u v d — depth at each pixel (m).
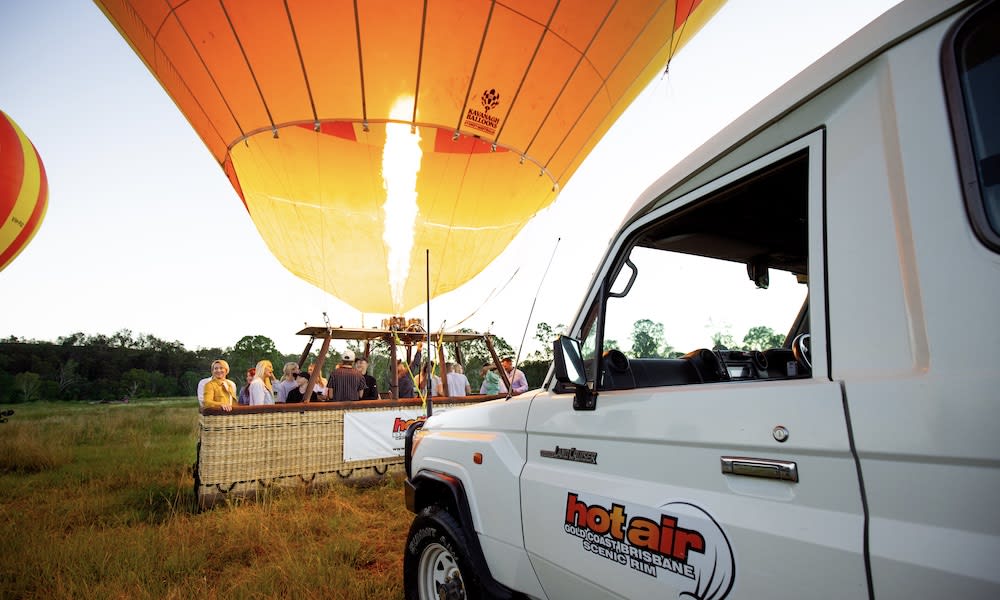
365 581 3.64
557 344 1.73
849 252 1.17
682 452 1.45
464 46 7.94
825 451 1.11
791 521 1.16
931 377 0.97
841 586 1.05
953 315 0.97
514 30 7.90
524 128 8.93
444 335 7.96
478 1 7.58
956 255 0.99
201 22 7.37
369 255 9.48
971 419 0.89
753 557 1.22
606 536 1.65
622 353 2.13
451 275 10.08
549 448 2.00
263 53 7.63
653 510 1.50
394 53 7.80
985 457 0.87
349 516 5.18
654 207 1.76
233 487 5.86
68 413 21.08
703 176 1.59
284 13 7.34
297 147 8.55
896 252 1.09
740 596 1.24
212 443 5.82
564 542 1.84
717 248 2.02
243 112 8.13
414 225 9.50
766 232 1.91
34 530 4.66
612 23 8.12
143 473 7.52
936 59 1.08
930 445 0.94
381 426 6.93
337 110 8.17
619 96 9.04
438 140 8.86
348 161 8.78
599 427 1.75
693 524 1.37
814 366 1.20
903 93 1.12
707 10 8.62
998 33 1.01
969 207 0.99
